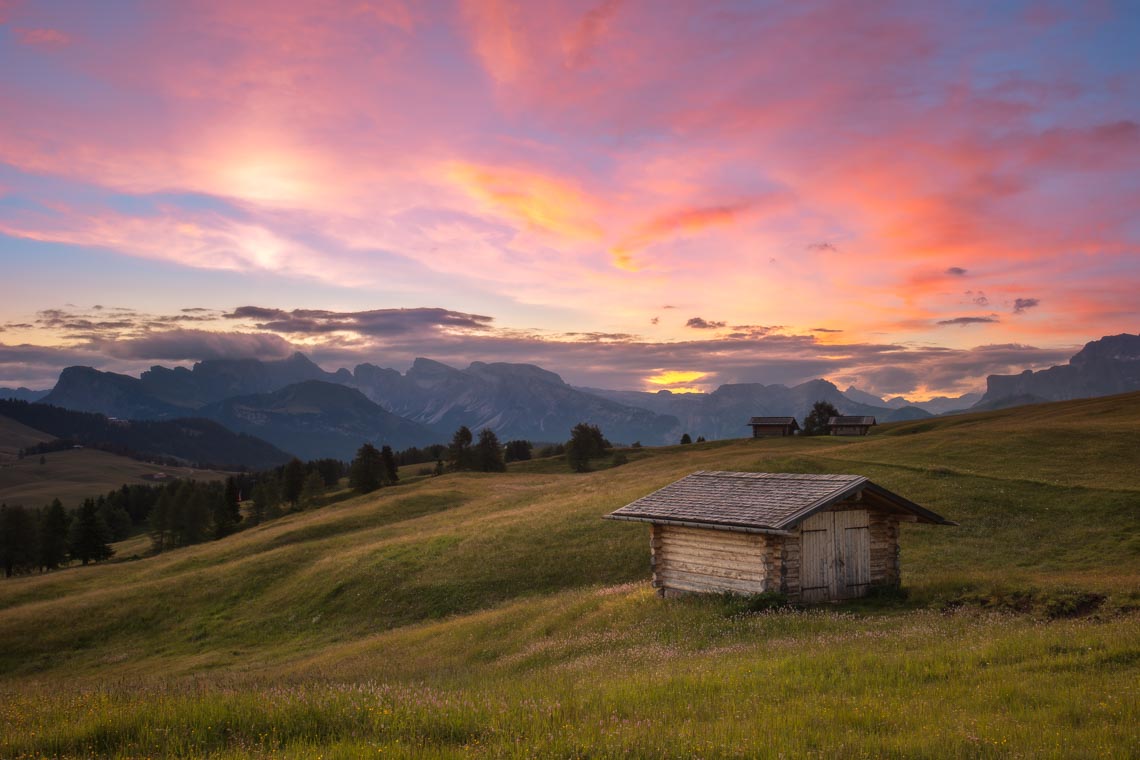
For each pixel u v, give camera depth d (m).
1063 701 10.59
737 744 8.80
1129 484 46.12
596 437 135.38
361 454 132.12
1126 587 22.47
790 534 24.56
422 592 42.97
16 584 62.88
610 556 44.09
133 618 46.56
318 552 56.94
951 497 47.31
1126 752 8.22
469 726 10.12
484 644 27.81
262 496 134.12
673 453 138.62
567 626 27.08
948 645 15.50
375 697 12.27
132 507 175.25
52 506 114.38
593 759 8.34
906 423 147.75
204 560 65.94
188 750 9.61
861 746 8.67
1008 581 25.31
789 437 136.88
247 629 42.91
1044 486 47.72
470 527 56.00
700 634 21.42
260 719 10.70
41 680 37.56
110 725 10.51
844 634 18.64
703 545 27.16
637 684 13.34
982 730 9.25
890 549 27.39
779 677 13.30
